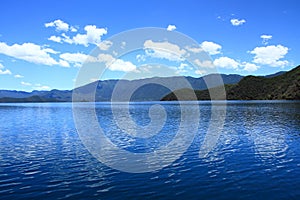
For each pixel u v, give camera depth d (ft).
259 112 359.05
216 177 80.12
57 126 232.12
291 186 71.51
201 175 82.33
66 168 92.84
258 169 88.02
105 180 78.95
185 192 68.59
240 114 333.62
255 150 118.32
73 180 79.41
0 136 173.06
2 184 76.48
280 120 250.78
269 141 140.56
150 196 66.44
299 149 118.93
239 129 191.11
